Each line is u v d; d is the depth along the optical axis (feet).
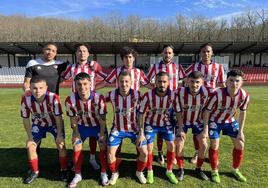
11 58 101.91
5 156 14.94
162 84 11.70
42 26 174.50
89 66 14.19
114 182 11.79
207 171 13.12
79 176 11.98
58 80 13.89
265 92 52.70
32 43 77.15
